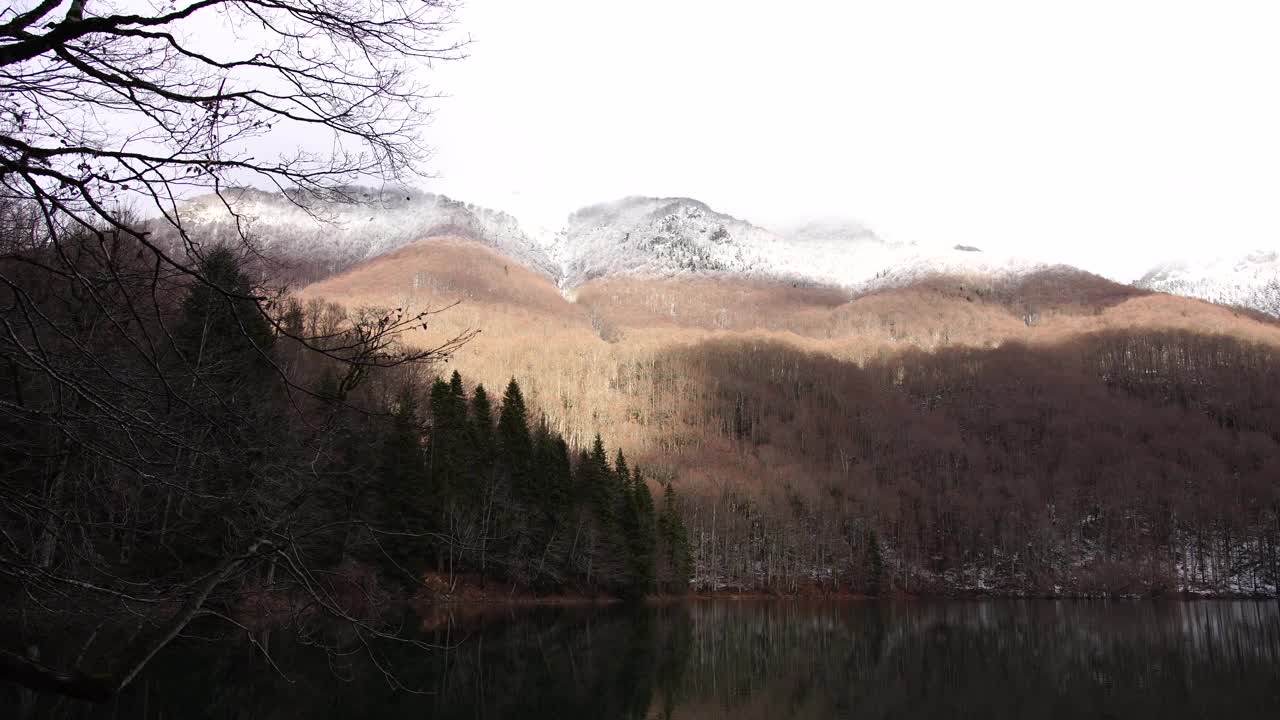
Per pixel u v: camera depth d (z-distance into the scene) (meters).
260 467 6.67
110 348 6.80
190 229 6.44
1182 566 115.19
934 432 172.38
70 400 6.56
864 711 29.67
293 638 30.41
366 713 22.27
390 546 41.19
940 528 122.94
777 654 43.12
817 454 160.12
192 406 6.19
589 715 25.45
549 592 63.12
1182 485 134.88
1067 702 31.70
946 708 30.44
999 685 35.00
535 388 157.62
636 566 71.19
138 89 5.41
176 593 6.42
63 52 5.16
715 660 39.81
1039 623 65.12
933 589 105.06
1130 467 144.50
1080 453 158.62
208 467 6.61
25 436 7.07
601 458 69.12
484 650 35.97
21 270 6.60
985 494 129.62
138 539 7.64
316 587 6.93
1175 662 42.06
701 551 93.12
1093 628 60.78
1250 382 193.38
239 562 6.41
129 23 5.30
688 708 28.52
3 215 6.55
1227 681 36.25
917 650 46.12
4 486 6.73
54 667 4.82
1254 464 146.12
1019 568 113.81
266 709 21.14
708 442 152.88
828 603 89.69
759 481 119.88
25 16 5.11
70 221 6.52
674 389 185.25
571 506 65.38
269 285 6.71
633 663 36.50
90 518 7.33
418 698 25.14
